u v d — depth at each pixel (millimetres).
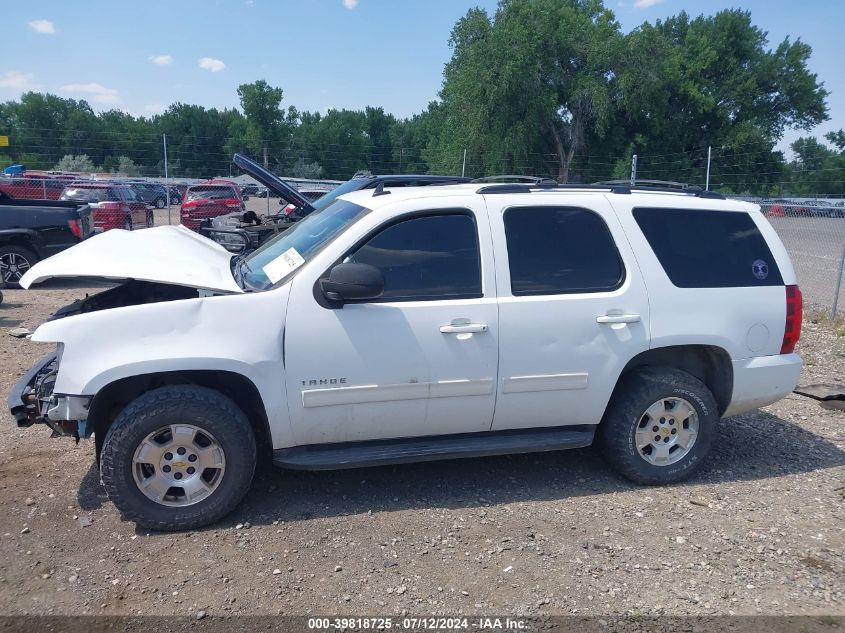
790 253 18312
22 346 7617
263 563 3541
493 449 4215
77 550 3633
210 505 3820
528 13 36250
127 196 24609
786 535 3916
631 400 4359
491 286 4113
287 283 3910
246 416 3916
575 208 4359
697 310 4418
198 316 3766
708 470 4793
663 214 4520
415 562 3568
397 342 3951
